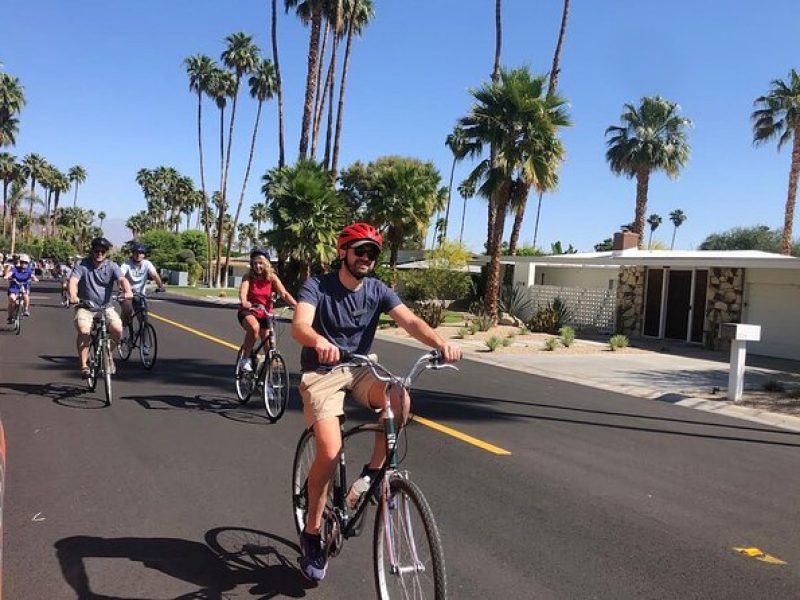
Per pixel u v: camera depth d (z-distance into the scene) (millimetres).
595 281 27859
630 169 39844
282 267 31391
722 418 9734
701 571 4250
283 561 4160
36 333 15672
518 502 5379
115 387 9320
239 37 57562
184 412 7992
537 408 9562
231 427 7367
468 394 10422
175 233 82312
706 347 20547
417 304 24172
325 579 3957
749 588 4039
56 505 4914
